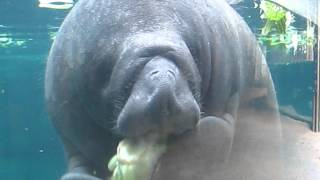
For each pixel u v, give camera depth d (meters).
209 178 1.31
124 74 1.27
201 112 1.39
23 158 4.03
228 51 1.57
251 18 2.44
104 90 1.39
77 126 1.56
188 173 1.28
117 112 1.32
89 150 1.56
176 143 1.29
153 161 1.26
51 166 3.61
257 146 1.43
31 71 4.08
